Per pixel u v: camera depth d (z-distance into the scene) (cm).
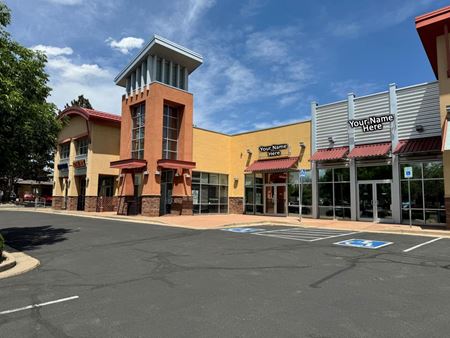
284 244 1195
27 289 640
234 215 2736
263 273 759
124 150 2806
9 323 471
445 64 1656
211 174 2908
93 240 1301
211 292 614
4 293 614
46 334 434
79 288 645
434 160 1877
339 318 486
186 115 2741
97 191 3081
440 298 578
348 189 2225
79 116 3306
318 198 2375
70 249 1098
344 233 1563
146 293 610
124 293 610
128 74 2884
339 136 2297
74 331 443
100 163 3123
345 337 423
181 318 488
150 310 521
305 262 878
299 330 444
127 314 504
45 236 1416
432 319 482
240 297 584
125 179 2722
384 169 2069
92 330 446
